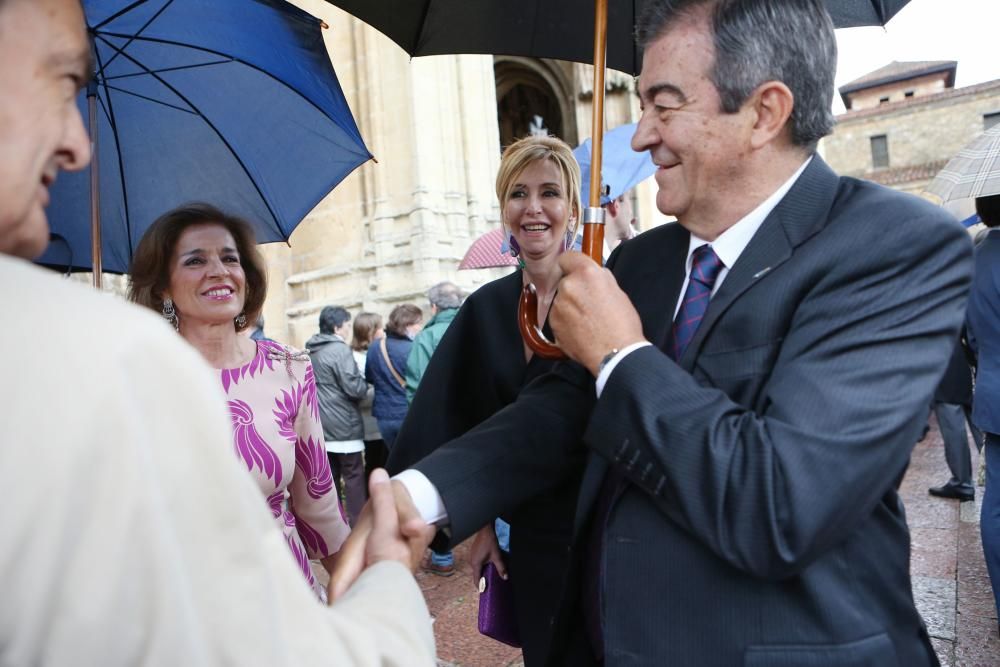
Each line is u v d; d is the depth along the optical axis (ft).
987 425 8.96
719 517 2.76
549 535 5.24
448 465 3.62
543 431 3.95
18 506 1.40
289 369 6.51
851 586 3.03
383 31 5.53
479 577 6.34
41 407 1.45
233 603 1.62
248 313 6.79
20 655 1.42
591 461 3.78
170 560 1.50
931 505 15.11
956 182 10.33
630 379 3.03
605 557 3.32
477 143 31.22
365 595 2.38
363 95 30.63
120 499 1.45
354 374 15.93
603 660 3.67
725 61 3.11
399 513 3.32
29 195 1.74
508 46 5.67
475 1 5.46
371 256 30.22
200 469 1.61
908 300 2.88
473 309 6.62
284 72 6.28
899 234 2.97
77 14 1.86
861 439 2.67
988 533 9.05
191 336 6.22
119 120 6.38
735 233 3.41
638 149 3.46
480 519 3.59
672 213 3.52
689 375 3.06
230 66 6.35
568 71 49.21
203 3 5.98
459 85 30.96
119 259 6.92
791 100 3.16
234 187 6.82
